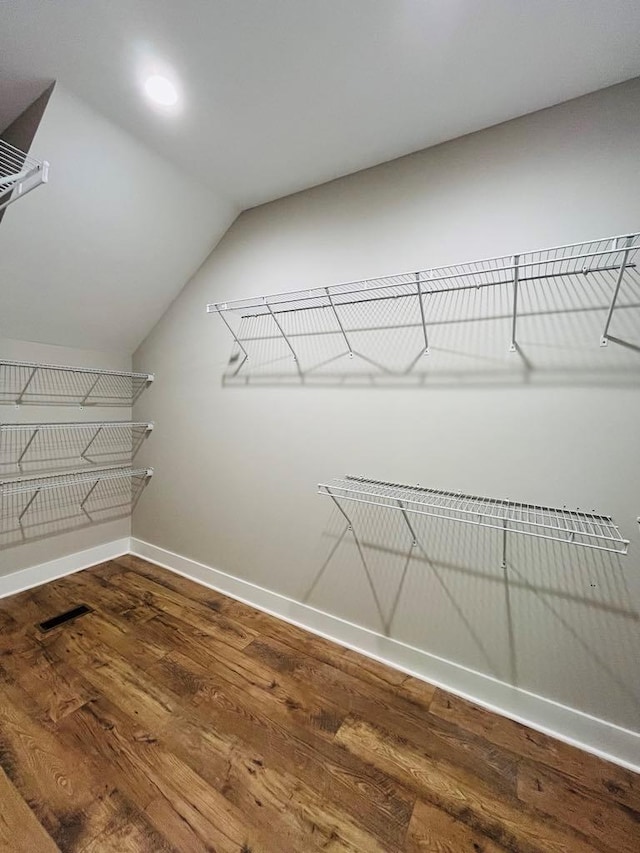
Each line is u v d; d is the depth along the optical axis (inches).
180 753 52.2
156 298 101.4
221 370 95.8
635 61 48.4
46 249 74.7
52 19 46.0
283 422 85.3
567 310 55.6
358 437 74.9
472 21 44.3
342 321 75.9
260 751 53.0
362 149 67.8
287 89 55.4
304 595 83.0
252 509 91.1
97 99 58.4
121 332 105.5
